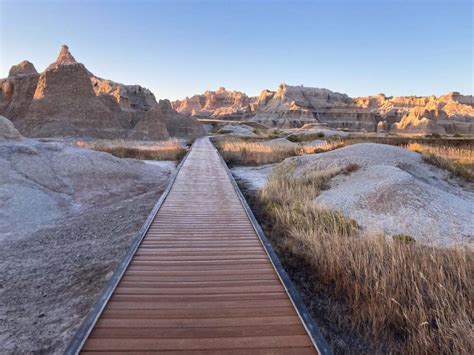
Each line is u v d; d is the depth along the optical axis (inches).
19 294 220.2
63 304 204.5
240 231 287.1
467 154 800.9
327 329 174.7
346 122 5713.6
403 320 177.0
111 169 610.2
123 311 155.3
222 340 135.6
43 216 414.9
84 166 585.9
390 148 639.1
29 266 268.5
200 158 900.6
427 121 4362.7
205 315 153.7
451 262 219.5
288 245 283.4
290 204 405.4
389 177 429.7
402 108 6156.5
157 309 157.8
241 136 2319.1
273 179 531.5
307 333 141.4
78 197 500.4
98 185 546.6
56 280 242.1
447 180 545.6
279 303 166.4
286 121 5251.0
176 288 180.2
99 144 1117.1
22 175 509.4
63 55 2244.1
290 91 6432.1
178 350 128.8
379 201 379.9
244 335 139.4
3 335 171.6
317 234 281.4
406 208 354.9
